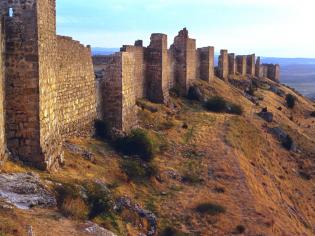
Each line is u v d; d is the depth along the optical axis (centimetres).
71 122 3672
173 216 3186
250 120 7019
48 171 2570
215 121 6019
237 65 11919
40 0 2472
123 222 2630
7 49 2427
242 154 4994
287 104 10850
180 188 3712
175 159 4384
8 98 2445
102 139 4144
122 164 3600
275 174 5309
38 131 2469
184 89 7500
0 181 2155
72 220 2102
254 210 3578
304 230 4000
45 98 2586
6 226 1769
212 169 4272
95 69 4944
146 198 3353
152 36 6262
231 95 8825
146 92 6325
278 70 14612
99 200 2525
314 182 5788
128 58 4675
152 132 4975
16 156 2473
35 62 2433
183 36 7481
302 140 7394
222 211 3394
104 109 4466
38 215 2008
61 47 3384
